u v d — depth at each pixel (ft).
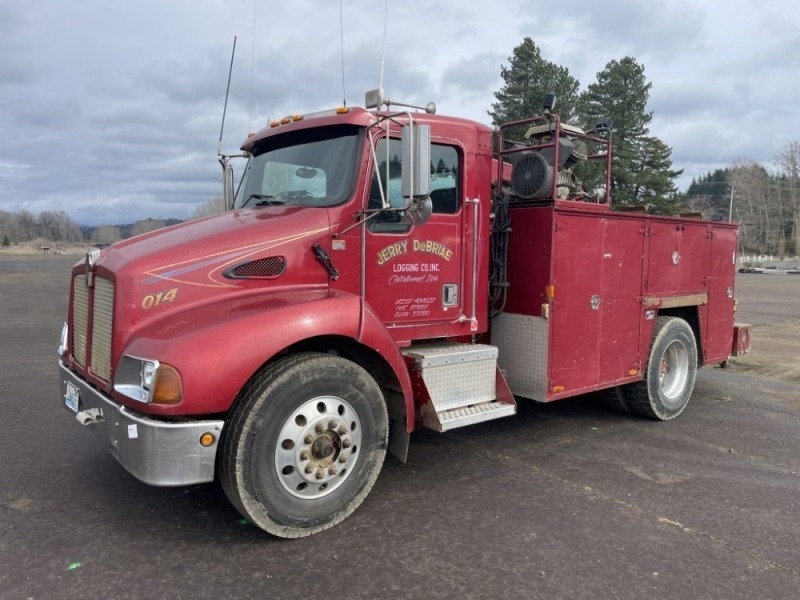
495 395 16.14
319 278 13.61
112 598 10.19
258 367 11.46
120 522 12.91
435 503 14.07
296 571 11.09
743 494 14.85
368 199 14.01
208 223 14.14
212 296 12.51
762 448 18.37
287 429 11.90
